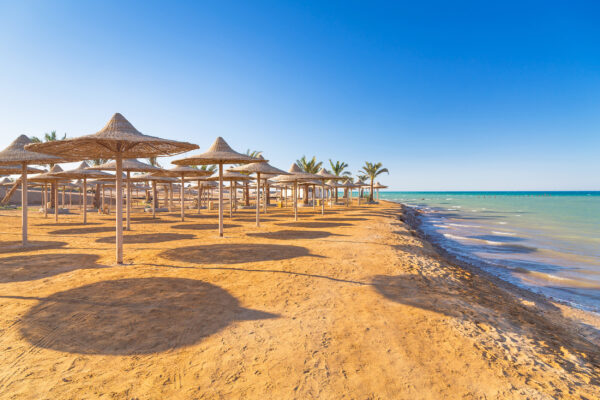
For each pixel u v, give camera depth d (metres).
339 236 11.66
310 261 7.30
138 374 2.73
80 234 11.54
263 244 9.56
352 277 6.07
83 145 7.11
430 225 25.39
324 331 3.68
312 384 2.65
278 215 22.97
